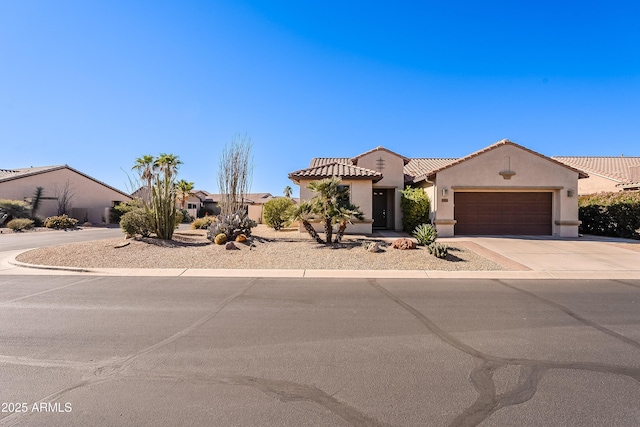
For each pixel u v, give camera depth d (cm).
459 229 1819
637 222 1694
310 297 744
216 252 1258
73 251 1245
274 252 1257
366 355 451
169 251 1272
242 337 512
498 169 1775
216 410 330
